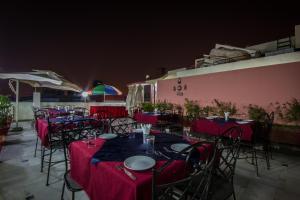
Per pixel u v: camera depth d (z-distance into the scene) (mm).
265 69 5609
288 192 2699
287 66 5141
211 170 1483
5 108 5312
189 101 8141
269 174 3305
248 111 5961
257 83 5805
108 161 1583
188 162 1564
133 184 1194
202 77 7559
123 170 1400
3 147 4793
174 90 8961
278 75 5320
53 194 2588
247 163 3822
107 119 4250
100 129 3447
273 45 7555
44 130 3543
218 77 6945
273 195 2621
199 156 1688
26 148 4723
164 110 8023
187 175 1611
